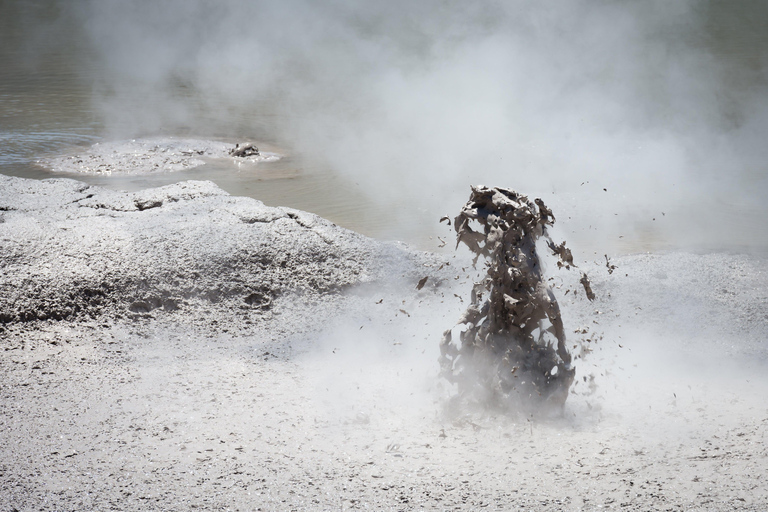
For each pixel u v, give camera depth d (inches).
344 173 995.3
